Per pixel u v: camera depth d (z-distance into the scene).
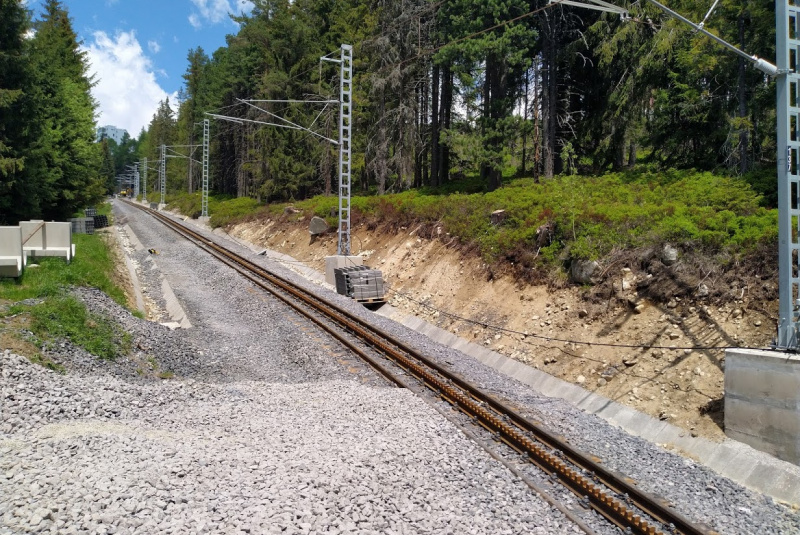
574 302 14.05
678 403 9.96
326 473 6.38
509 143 25.33
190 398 9.55
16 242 14.96
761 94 16.77
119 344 11.99
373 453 7.31
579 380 11.91
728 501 7.22
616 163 25.05
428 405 9.91
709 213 13.19
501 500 6.55
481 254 18.39
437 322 17.66
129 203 107.00
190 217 63.12
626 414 10.41
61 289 13.98
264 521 5.11
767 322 10.21
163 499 5.39
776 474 7.78
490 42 22.17
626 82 21.70
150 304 20.00
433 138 32.53
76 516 4.87
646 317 12.17
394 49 31.27
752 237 11.45
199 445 7.12
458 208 21.58
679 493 7.27
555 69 23.88
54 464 5.92
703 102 18.48
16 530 4.57
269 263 29.56
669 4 19.73
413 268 21.75
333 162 41.59
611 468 7.80
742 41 16.17
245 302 19.42
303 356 13.38
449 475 7.05
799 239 8.60
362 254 26.41
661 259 12.71
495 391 11.09
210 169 76.31
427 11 29.55
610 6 9.77
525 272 16.20
